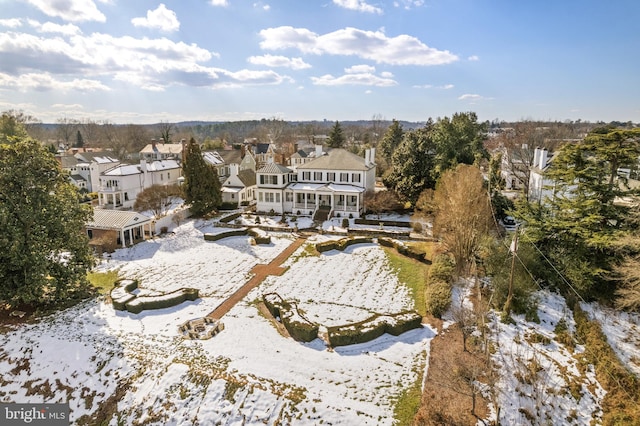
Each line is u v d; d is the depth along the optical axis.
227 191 50.88
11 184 23.73
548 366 18.55
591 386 17.38
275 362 18.58
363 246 35.47
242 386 16.92
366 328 20.56
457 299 24.38
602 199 24.45
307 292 26.39
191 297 25.23
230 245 36.41
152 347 19.92
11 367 19.34
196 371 17.88
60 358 19.53
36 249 23.33
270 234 39.56
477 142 45.41
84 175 69.56
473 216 27.33
